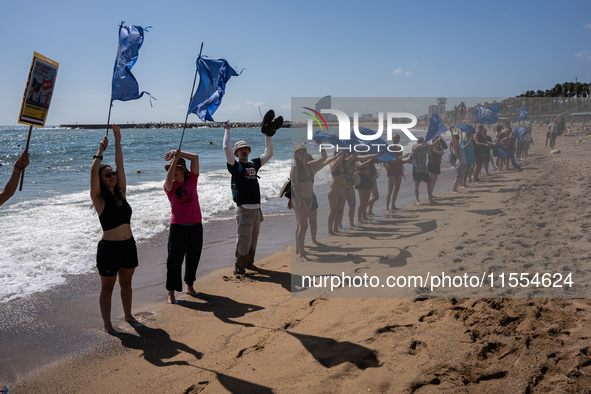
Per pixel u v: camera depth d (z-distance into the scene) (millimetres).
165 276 5031
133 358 3080
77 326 3646
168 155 4371
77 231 6711
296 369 2721
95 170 3420
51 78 2910
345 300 3646
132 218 7645
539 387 2281
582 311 3002
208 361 2963
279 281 4734
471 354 2627
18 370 2939
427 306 3312
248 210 4895
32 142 43656
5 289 4438
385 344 2873
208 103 4148
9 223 7152
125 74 3547
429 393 2309
